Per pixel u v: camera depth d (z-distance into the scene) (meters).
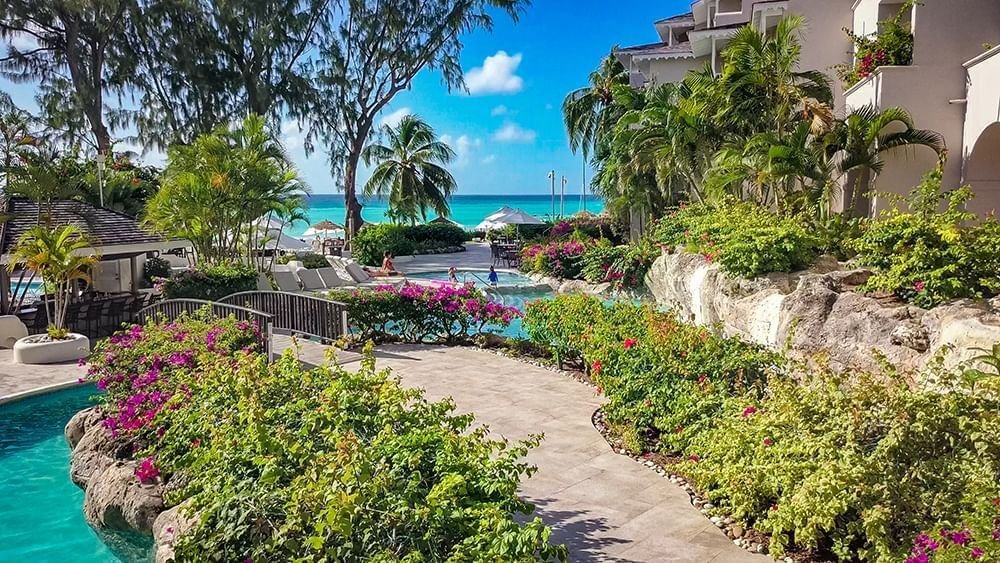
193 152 18.50
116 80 30.95
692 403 6.66
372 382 5.57
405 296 13.14
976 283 7.52
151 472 6.02
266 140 20.19
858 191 12.80
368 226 34.62
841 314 8.12
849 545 4.66
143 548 5.75
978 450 4.48
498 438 7.39
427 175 37.47
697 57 25.28
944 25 11.65
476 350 12.36
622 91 23.19
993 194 10.95
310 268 24.33
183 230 17.95
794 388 5.77
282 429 4.46
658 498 5.79
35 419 9.24
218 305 11.05
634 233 26.42
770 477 5.01
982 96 10.50
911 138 11.41
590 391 9.36
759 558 4.75
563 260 23.81
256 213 19.00
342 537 3.48
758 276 10.50
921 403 4.80
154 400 6.66
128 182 24.33
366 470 3.74
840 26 16.97
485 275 26.83
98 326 14.45
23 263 13.78
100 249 15.02
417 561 3.21
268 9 30.67
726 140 16.80
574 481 6.16
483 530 3.48
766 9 17.86
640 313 10.00
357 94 35.12
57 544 5.96
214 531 3.81
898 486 4.47
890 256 8.32
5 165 15.52
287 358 6.40
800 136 12.80
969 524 3.79
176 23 30.31
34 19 28.69
